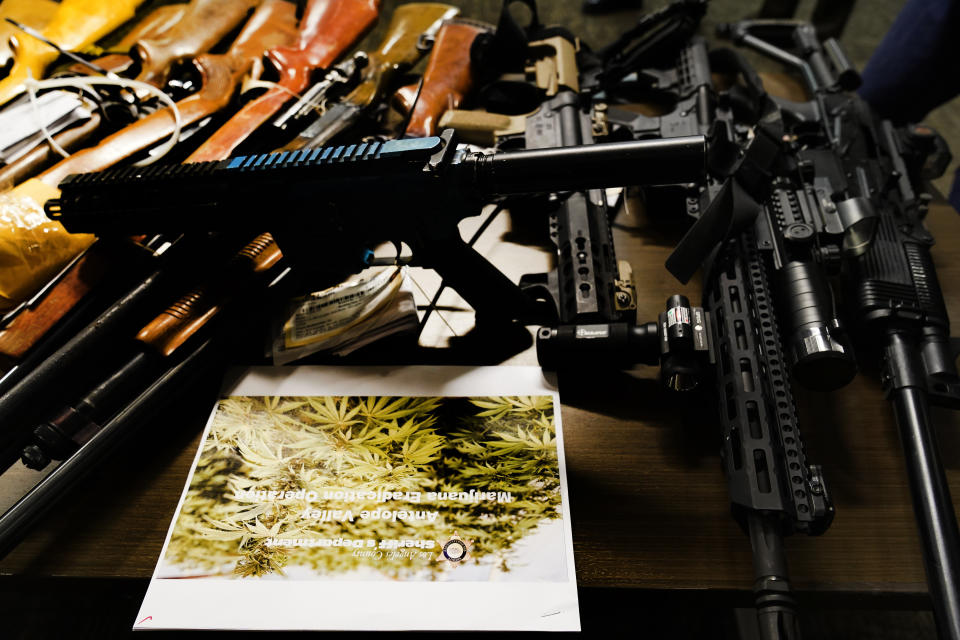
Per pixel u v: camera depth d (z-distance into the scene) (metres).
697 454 0.84
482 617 0.70
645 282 1.03
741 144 1.10
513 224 1.12
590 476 0.82
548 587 0.72
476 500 0.78
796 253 0.92
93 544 0.76
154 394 0.82
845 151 1.14
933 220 1.15
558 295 0.98
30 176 0.97
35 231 0.87
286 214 0.80
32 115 0.99
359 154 0.75
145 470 0.82
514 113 1.27
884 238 0.98
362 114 1.15
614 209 1.14
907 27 1.50
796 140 1.18
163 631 0.69
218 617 0.70
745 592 0.73
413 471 0.81
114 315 0.85
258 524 0.76
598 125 1.22
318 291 0.98
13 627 1.25
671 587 0.73
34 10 1.17
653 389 0.90
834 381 0.84
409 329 0.94
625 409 0.88
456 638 0.69
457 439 0.84
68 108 1.02
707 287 0.93
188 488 0.79
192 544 0.75
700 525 0.78
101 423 0.79
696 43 1.34
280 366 0.92
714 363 0.85
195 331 0.85
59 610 1.12
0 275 0.86
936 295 0.92
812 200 0.99
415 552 0.74
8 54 1.10
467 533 0.76
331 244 0.82
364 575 0.72
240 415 0.86
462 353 0.94
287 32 1.23
